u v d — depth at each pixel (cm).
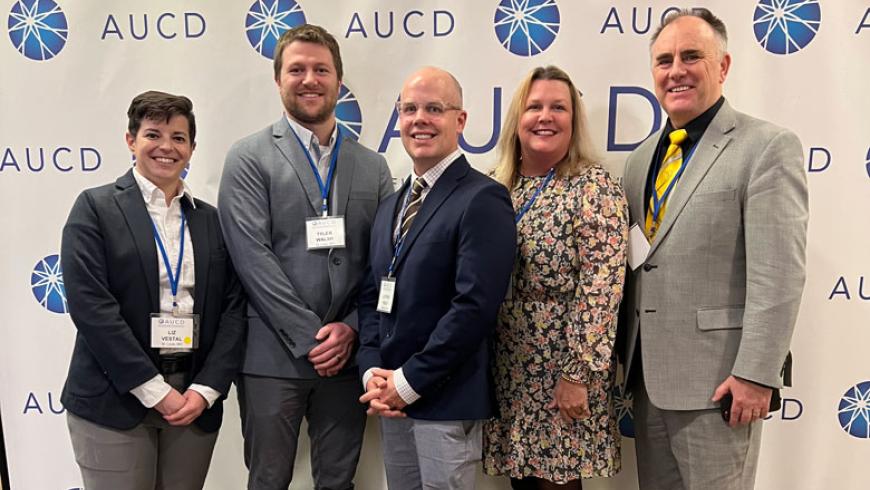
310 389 184
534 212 167
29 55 211
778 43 199
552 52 204
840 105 200
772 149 150
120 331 158
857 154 201
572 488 183
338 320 181
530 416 167
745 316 150
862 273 204
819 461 213
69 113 212
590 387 165
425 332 157
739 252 155
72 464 227
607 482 219
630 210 177
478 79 207
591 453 165
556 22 203
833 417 211
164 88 211
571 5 202
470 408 156
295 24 207
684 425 161
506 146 179
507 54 205
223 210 177
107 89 211
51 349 222
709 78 159
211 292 173
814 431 212
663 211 165
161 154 165
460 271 151
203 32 208
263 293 171
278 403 178
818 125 201
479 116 208
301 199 177
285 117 185
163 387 163
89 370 164
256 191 175
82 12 208
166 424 170
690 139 164
